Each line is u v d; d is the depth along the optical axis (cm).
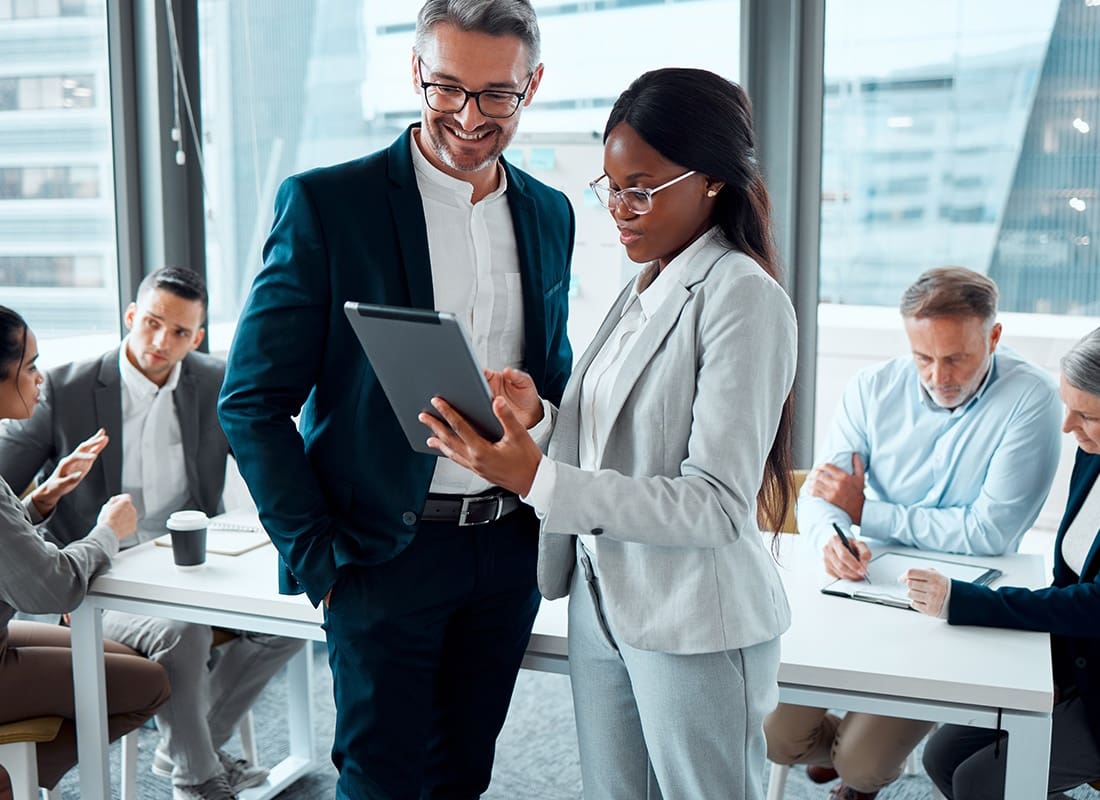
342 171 188
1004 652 199
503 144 186
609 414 169
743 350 158
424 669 199
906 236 349
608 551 172
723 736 167
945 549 258
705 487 157
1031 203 336
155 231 363
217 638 283
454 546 195
